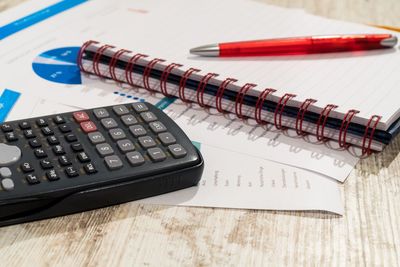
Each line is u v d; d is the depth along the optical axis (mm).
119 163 527
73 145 545
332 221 530
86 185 504
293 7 1042
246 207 538
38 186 495
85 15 886
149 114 606
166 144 563
